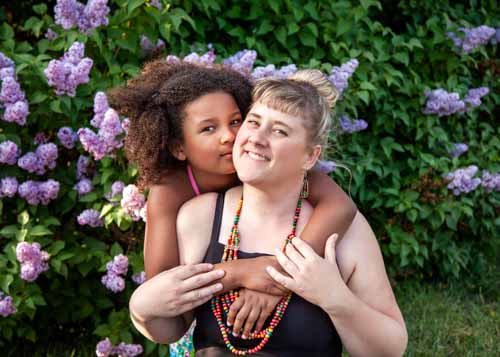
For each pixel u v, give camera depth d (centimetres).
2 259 254
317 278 141
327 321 150
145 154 164
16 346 297
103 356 273
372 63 338
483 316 353
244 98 162
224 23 321
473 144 398
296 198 156
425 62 389
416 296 373
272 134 143
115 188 255
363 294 154
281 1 329
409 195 360
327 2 343
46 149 258
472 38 371
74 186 268
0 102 253
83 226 288
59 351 299
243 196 156
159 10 280
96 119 247
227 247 152
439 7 402
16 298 256
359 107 363
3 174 263
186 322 165
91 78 271
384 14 411
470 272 417
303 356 148
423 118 370
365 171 354
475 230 400
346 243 156
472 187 362
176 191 164
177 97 159
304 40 329
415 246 359
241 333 148
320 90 157
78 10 267
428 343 322
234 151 147
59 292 287
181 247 158
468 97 387
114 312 280
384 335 146
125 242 282
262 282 145
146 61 294
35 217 269
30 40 320
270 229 154
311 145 146
